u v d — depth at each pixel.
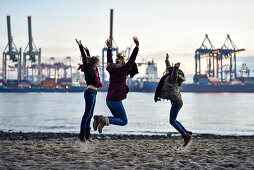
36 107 71.31
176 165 4.19
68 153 5.42
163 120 36.84
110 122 4.80
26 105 80.50
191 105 81.00
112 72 4.95
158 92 5.65
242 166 4.09
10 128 26.94
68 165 4.07
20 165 4.00
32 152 5.52
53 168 3.82
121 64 5.04
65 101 111.25
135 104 94.44
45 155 5.08
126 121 4.98
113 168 3.92
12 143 8.03
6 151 5.63
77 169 3.79
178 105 5.55
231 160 4.62
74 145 7.18
